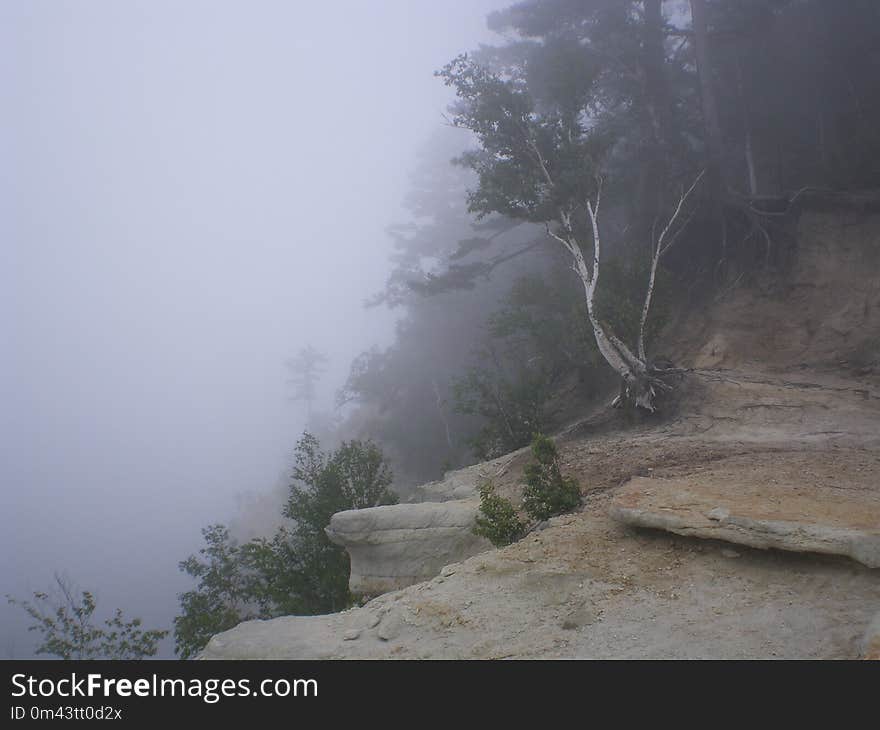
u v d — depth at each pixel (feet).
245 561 52.31
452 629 22.77
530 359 92.48
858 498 25.88
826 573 21.39
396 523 41.24
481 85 66.08
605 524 29.04
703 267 85.92
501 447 78.69
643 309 62.75
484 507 34.09
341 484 56.90
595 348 65.87
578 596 23.39
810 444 41.22
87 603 41.60
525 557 27.22
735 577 22.57
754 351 70.03
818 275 72.69
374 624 24.71
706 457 40.27
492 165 69.97
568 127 66.54
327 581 49.55
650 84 92.84
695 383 57.72
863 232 72.02
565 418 81.51
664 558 24.89
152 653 39.52
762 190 100.07
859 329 65.36
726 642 18.99
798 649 18.01
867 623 18.38
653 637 19.99
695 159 92.27
